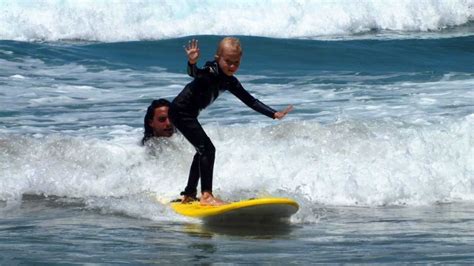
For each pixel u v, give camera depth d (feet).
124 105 149.79
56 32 234.99
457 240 77.10
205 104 85.87
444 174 103.09
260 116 137.90
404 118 132.16
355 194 97.66
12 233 79.41
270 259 69.21
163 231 80.64
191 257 69.92
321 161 103.50
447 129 113.09
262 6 248.93
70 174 101.50
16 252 71.31
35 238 77.25
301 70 195.11
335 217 88.48
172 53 211.20
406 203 96.94
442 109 141.38
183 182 100.12
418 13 257.34
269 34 245.45
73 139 108.68
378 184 98.68
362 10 253.03
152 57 206.49
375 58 212.02
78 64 192.85
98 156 104.68
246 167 102.37
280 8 248.93
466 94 157.07
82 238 77.30
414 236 79.00
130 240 76.48
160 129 105.29
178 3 244.42
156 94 160.56
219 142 109.09
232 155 104.94
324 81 177.37
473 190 101.50
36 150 105.91
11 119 136.67
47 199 96.78
